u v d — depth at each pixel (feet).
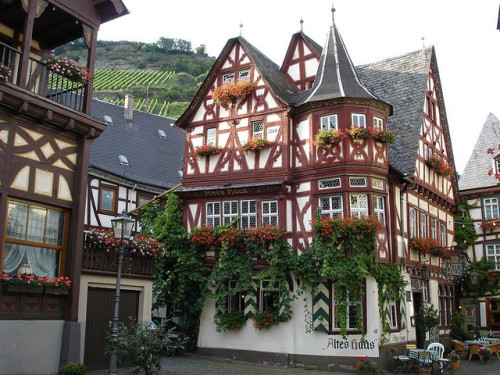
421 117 69.92
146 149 97.35
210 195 61.62
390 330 55.16
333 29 63.87
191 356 58.49
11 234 34.83
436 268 71.97
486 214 87.51
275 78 64.18
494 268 83.35
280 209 57.67
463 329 81.20
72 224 38.24
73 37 44.62
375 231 53.57
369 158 55.88
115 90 276.00
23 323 34.24
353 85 59.00
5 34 40.88
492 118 94.48
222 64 65.46
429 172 71.87
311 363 53.83
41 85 43.60
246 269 56.90
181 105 248.73
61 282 36.32
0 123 34.35
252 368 52.42
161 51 387.75
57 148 38.04
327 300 54.34
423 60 76.23
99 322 42.27
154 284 60.08
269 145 59.16
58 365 36.09
